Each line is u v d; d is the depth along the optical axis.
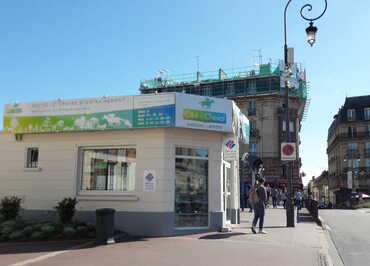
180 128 12.57
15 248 9.70
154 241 10.66
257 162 23.03
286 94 15.38
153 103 12.37
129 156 12.87
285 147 14.62
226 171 14.38
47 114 13.50
